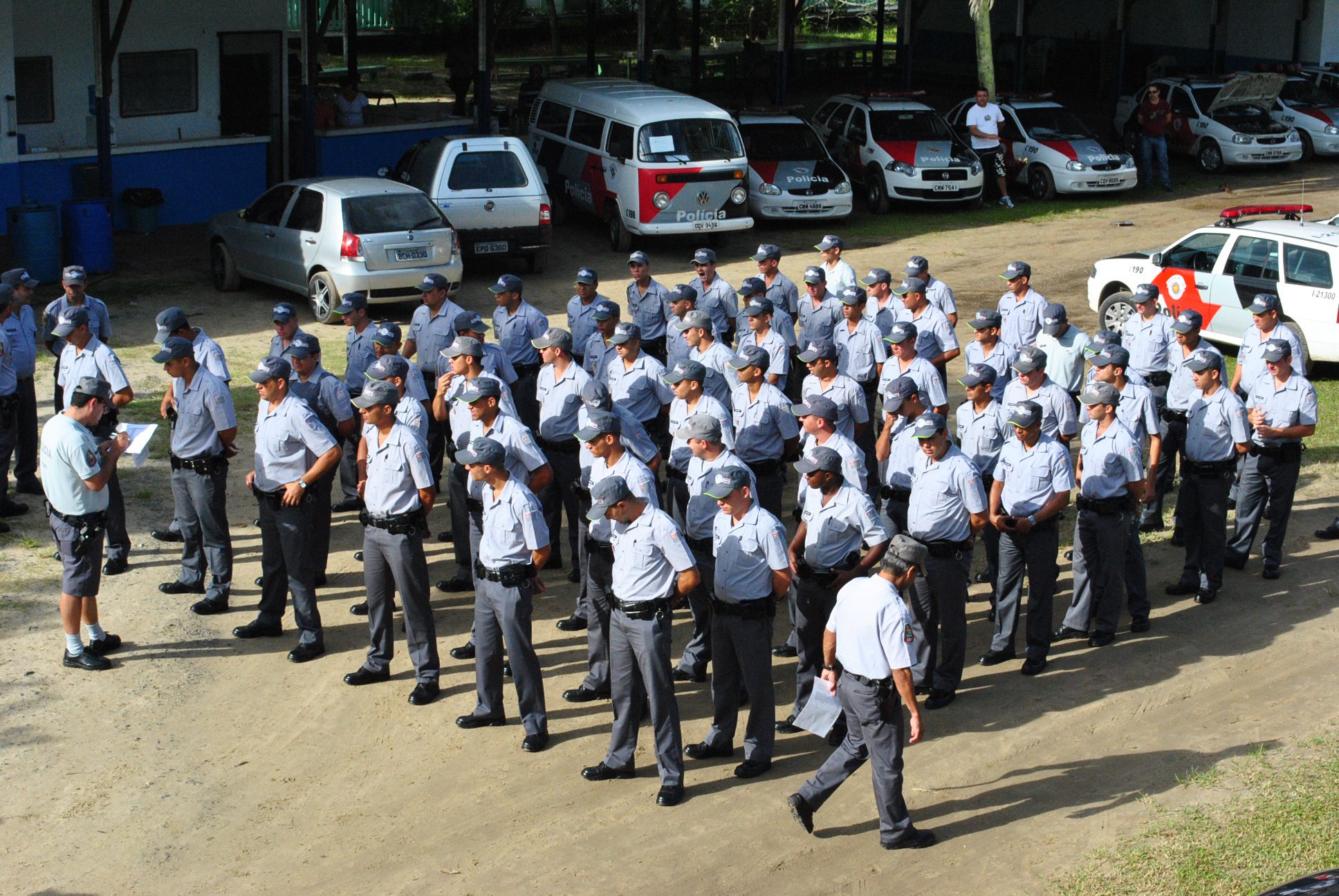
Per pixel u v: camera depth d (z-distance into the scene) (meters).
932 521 7.80
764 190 21.88
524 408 11.19
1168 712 7.88
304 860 6.41
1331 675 8.28
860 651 6.32
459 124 25.03
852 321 10.94
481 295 18.02
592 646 7.95
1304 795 6.84
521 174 18.36
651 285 12.25
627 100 20.70
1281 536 9.73
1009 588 8.46
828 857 6.47
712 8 45.84
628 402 9.91
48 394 13.44
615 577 6.92
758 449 9.12
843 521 7.45
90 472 7.90
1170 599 9.56
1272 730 7.61
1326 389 14.15
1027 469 8.16
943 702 8.01
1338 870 4.89
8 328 10.38
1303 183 26.16
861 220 23.41
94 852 6.43
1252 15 33.34
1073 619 8.79
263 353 15.04
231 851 6.47
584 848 6.52
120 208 20.98
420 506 7.79
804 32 50.56
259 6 22.19
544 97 22.84
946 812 6.86
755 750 7.19
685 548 6.81
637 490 7.52
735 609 7.01
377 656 8.16
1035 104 25.83
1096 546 8.65
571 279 18.92
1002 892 6.14
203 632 8.77
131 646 8.52
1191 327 10.19
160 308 16.86
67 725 7.55
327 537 9.52
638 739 7.64
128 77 21.17
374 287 15.89
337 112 23.88
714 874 6.32
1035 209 24.17
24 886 6.15
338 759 7.31
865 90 38.50
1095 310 16.69
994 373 8.90
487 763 7.30
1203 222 22.70
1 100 19.09
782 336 10.98
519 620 7.27
